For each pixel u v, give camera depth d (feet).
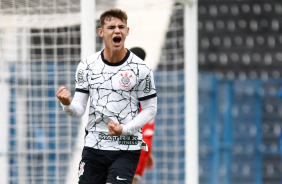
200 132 106.63
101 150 49.39
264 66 117.91
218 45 119.03
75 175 84.28
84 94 49.73
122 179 48.52
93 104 48.93
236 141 108.78
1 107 88.48
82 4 63.77
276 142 108.58
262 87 109.19
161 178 99.40
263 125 108.68
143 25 87.35
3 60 84.23
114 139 49.21
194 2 80.18
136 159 50.21
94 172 50.21
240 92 108.68
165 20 87.61
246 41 118.83
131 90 48.52
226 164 105.91
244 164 108.27
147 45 89.10
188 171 79.56
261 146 108.47
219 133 107.24
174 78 102.01
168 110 101.50
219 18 119.75
